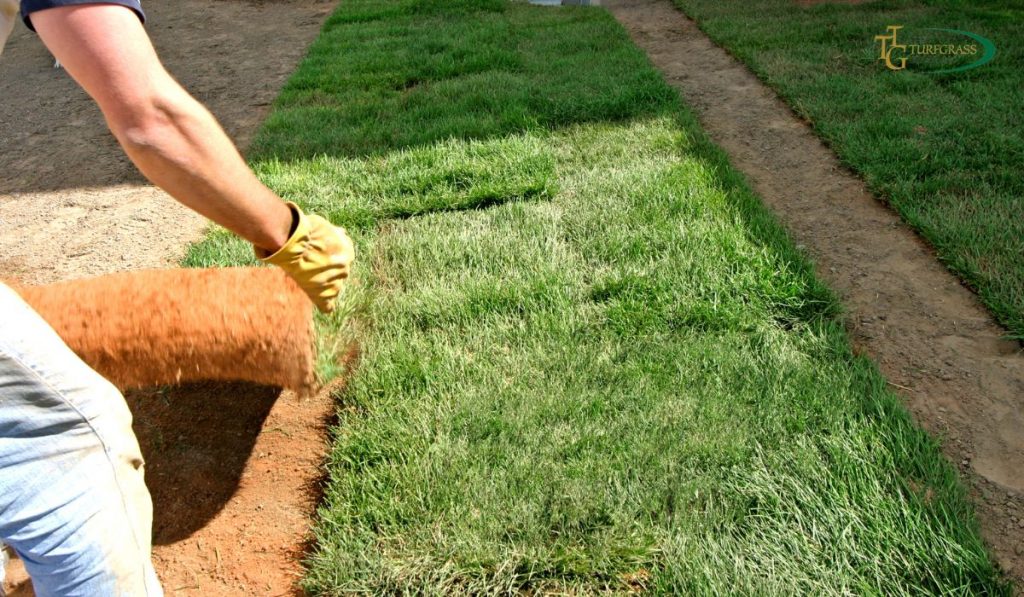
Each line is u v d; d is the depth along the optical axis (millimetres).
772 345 2789
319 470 2521
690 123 4766
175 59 7164
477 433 2480
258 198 1459
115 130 1304
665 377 2666
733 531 2135
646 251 3373
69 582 1540
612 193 3906
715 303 2994
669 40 6766
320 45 6926
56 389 1430
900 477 2229
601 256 3391
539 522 2189
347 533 2221
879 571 1990
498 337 2928
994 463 2355
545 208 3811
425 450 2432
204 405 2826
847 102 4945
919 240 3541
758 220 3562
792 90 5211
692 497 2219
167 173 1343
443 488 2287
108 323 2064
